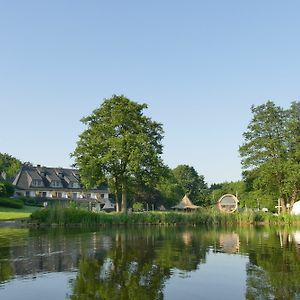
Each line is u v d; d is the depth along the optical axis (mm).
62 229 44000
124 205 65188
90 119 66875
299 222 59844
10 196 88750
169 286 14578
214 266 18625
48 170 118062
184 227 50188
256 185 74125
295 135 73750
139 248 25469
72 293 13594
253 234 37906
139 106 67125
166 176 66688
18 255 22078
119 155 62156
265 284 14836
